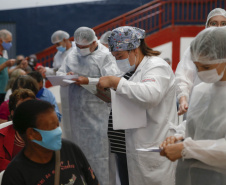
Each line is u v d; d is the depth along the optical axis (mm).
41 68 5449
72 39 7719
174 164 2490
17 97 2428
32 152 1653
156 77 2303
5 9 9883
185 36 8969
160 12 9055
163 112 2414
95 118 3932
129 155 2514
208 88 1764
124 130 2594
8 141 2289
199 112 1770
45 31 9867
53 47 9031
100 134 3939
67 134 4871
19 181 1602
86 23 9883
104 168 3980
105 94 2662
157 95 2264
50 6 9828
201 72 1652
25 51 9938
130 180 2547
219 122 1653
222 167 1600
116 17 9867
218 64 1600
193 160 1750
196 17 9328
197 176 1751
